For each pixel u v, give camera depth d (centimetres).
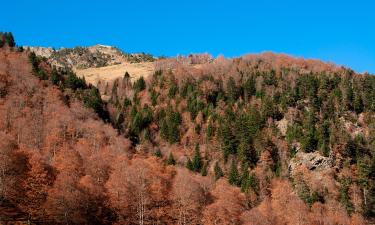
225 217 13425
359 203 15938
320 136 18662
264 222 13812
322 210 15325
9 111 18300
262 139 19250
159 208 13150
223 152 19325
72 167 13450
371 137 19462
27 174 11638
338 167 17788
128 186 13012
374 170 16875
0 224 9956
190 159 19712
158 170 15550
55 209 11100
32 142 16625
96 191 12475
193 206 13438
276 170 18250
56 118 18962
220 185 16062
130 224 12612
